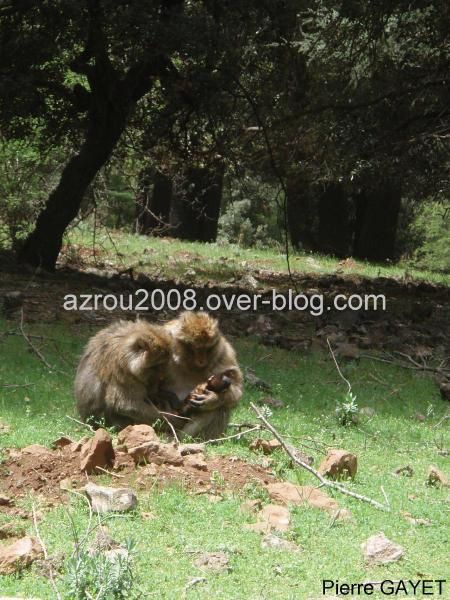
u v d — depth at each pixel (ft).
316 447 29.32
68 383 34.32
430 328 53.06
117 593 17.25
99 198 73.67
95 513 21.04
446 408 37.60
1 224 65.87
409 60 60.44
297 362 42.14
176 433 28.04
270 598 17.84
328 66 60.44
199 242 93.71
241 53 54.75
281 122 60.18
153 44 52.42
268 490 23.22
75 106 58.54
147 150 65.26
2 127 59.62
